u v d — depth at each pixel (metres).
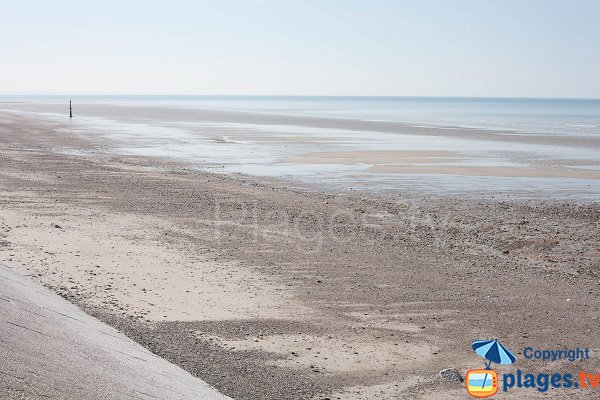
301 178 31.44
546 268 15.51
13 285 10.23
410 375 9.18
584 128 79.62
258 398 8.02
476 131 71.62
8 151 40.06
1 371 5.68
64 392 5.66
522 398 8.52
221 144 50.94
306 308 12.02
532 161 39.75
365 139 57.91
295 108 197.00
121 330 10.04
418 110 185.88
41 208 20.98
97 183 27.42
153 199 23.75
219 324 10.94
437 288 13.55
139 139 54.41
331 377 8.98
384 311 11.99
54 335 7.60
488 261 16.02
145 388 6.57
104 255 15.21
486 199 25.80
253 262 15.20
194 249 16.23
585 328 11.34
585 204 24.95
